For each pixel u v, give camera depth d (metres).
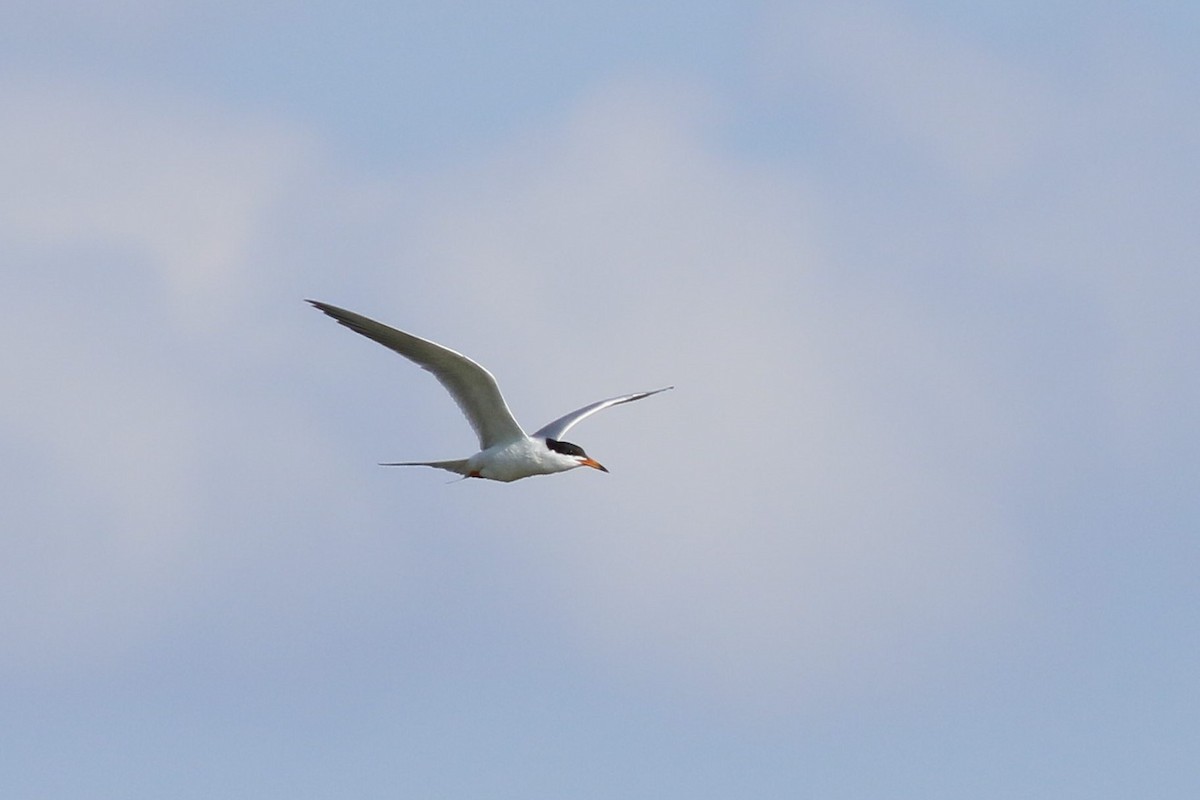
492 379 17.20
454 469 18.09
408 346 16.95
